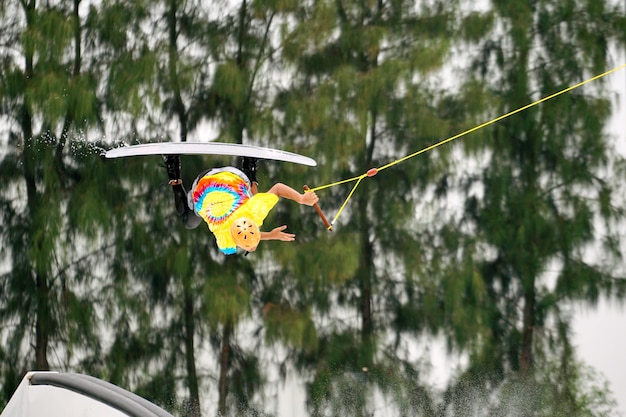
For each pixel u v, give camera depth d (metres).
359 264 39.22
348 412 37.34
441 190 40.47
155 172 37.03
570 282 39.12
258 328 38.75
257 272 39.25
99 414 12.38
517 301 40.84
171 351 38.31
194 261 37.94
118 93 36.25
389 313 40.19
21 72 37.00
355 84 37.62
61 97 35.28
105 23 37.56
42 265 35.41
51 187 36.56
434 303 38.69
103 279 37.94
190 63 38.09
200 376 38.69
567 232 39.22
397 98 39.12
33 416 12.91
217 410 38.41
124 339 37.69
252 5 38.72
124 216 36.97
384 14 40.44
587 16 40.66
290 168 37.81
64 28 36.09
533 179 40.19
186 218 16.77
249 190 16.50
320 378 37.66
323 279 36.56
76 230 37.16
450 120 39.09
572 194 40.03
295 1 38.50
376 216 39.91
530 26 39.97
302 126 37.47
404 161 39.47
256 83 39.41
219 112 39.12
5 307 37.91
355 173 39.56
